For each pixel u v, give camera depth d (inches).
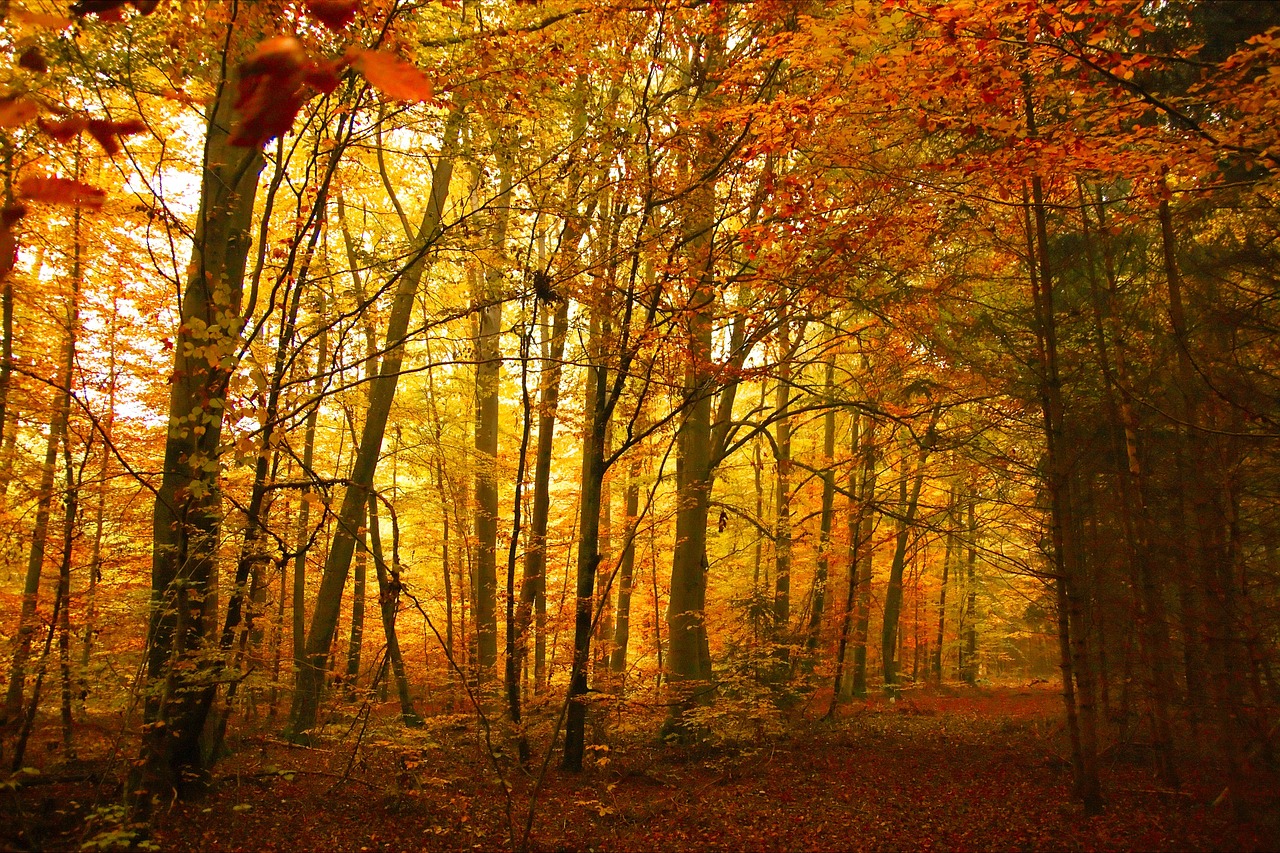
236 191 346.9
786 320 411.2
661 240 392.5
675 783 433.1
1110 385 395.5
